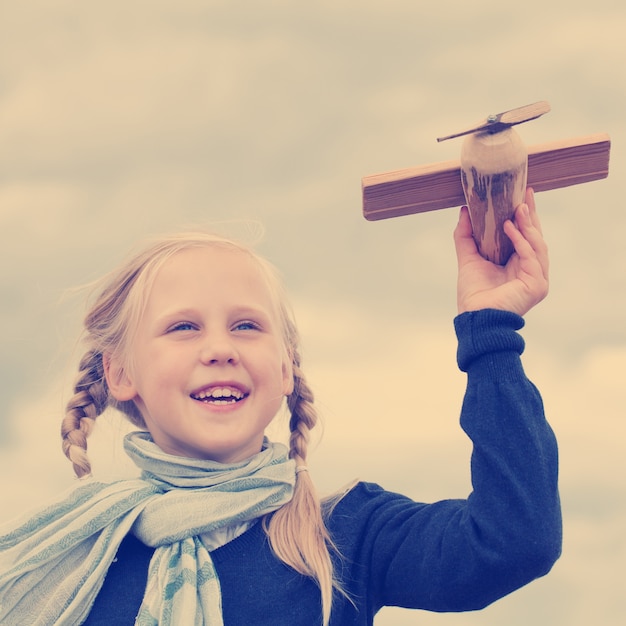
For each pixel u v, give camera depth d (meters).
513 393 4.19
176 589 4.21
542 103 4.11
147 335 4.44
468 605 4.16
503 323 4.25
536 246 4.28
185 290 4.43
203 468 4.37
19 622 4.32
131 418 4.71
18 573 4.33
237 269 4.49
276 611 4.21
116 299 4.68
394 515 4.41
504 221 4.26
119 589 4.29
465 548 4.11
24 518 4.49
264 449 4.52
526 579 4.07
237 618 4.20
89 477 4.57
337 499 4.52
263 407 4.37
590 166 4.27
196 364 4.34
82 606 4.25
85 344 4.80
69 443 4.73
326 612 4.21
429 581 4.19
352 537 4.40
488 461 4.11
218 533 4.34
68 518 4.42
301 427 4.79
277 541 4.32
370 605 4.34
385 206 4.31
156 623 4.18
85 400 4.79
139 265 4.64
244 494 4.34
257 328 4.43
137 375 4.48
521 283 4.29
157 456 4.41
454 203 4.34
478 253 4.40
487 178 4.14
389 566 4.32
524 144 4.17
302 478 4.50
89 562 4.30
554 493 4.12
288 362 4.65
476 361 4.25
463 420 4.21
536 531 4.03
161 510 4.31
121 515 4.36
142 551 4.37
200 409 4.32
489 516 4.07
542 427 4.19
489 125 4.12
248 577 4.26
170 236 4.70
